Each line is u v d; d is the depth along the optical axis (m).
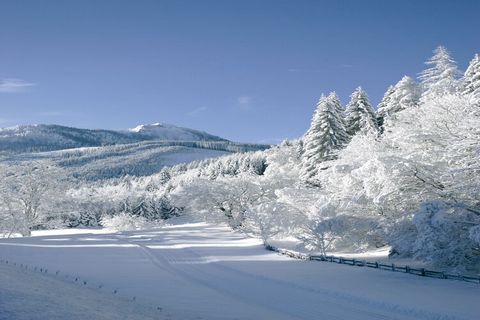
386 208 30.92
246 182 63.41
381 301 18.16
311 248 34.53
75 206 67.19
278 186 63.28
